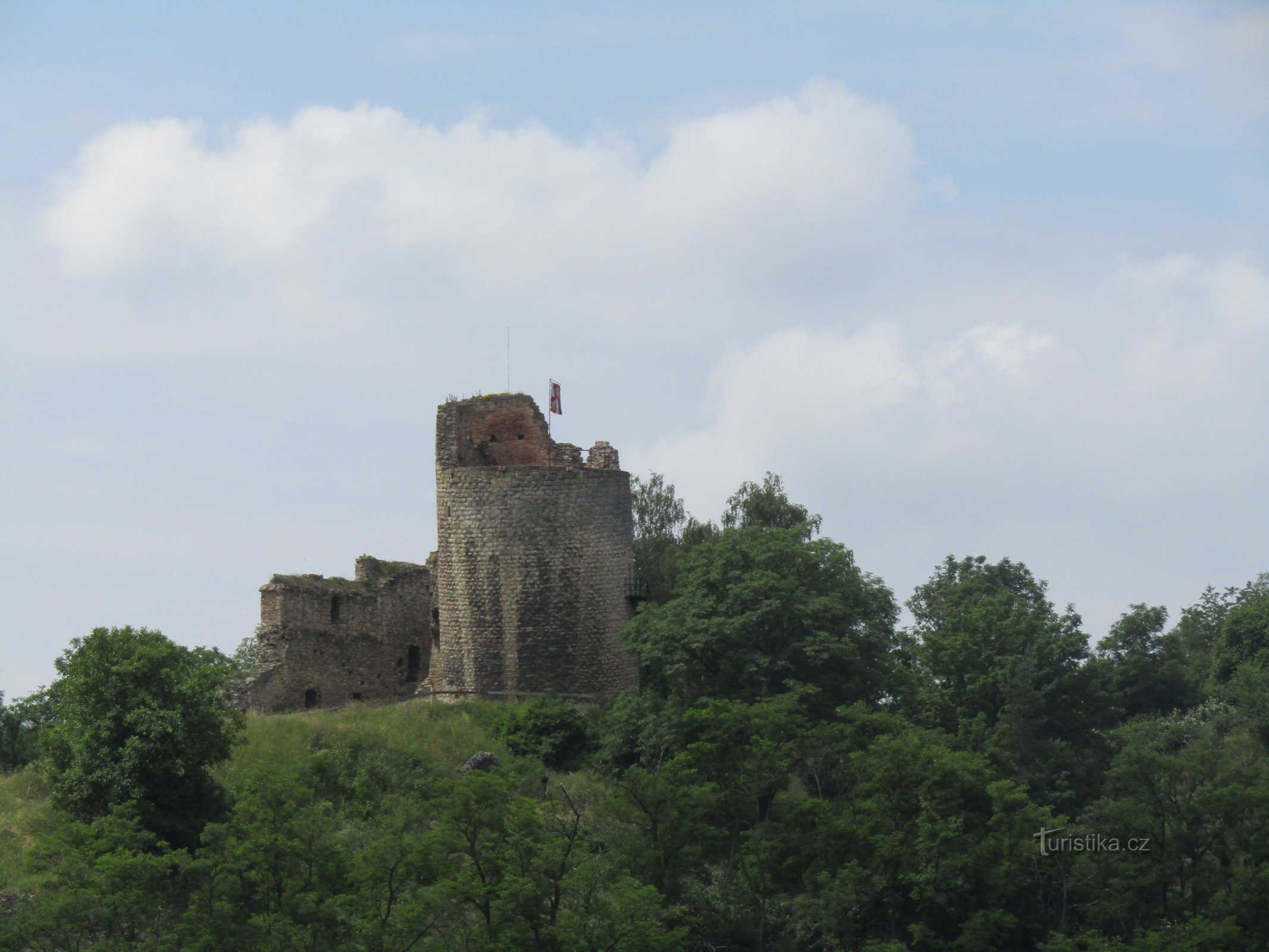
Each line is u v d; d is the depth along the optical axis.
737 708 131.12
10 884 103.50
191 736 114.12
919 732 135.62
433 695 157.62
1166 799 133.38
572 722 148.50
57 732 114.31
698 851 123.62
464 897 104.38
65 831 103.94
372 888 104.19
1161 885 129.12
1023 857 125.62
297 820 105.50
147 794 112.44
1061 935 121.38
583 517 157.88
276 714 148.75
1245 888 126.31
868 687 149.88
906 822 128.50
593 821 125.44
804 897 126.88
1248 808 130.38
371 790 129.62
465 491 158.50
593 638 157.00
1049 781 146.25
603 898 108.81
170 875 104.19
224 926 98.06
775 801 140.38
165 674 115.44
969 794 131.75
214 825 104.25
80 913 95.25
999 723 149.25
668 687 154.00
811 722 140.88
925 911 127.25
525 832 109.88
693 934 120.75
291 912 100.31
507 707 153.12
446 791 116.75
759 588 145.25
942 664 160.25
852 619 148.88
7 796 118.12
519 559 156.62
